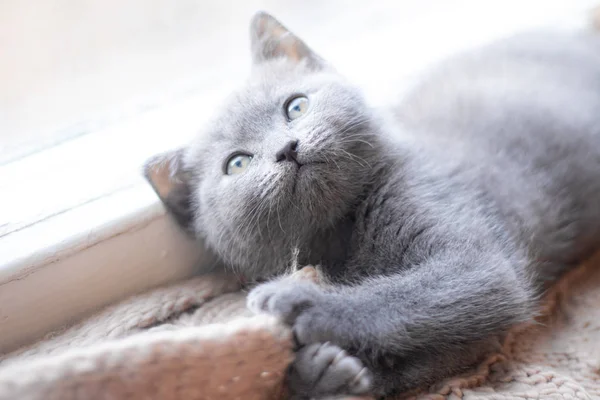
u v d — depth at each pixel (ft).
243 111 1.14
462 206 1.07
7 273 1.02
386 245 1.06
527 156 1.19
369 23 1.70
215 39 1.58
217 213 1.12
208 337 0.87
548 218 1.16
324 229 1.09
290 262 1.10
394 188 1.07
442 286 0.98
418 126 1.25
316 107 1.10
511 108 1.24
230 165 1.11
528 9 1.62
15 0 1.41
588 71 1.34
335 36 1.65
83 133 1.34
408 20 1.71
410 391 0.99
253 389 0.90
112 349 0.82
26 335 1.06
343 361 0.92
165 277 1.15
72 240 1.06
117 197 1.14
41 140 1.31
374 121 1.13
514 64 1.36
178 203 1.16
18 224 1.09
